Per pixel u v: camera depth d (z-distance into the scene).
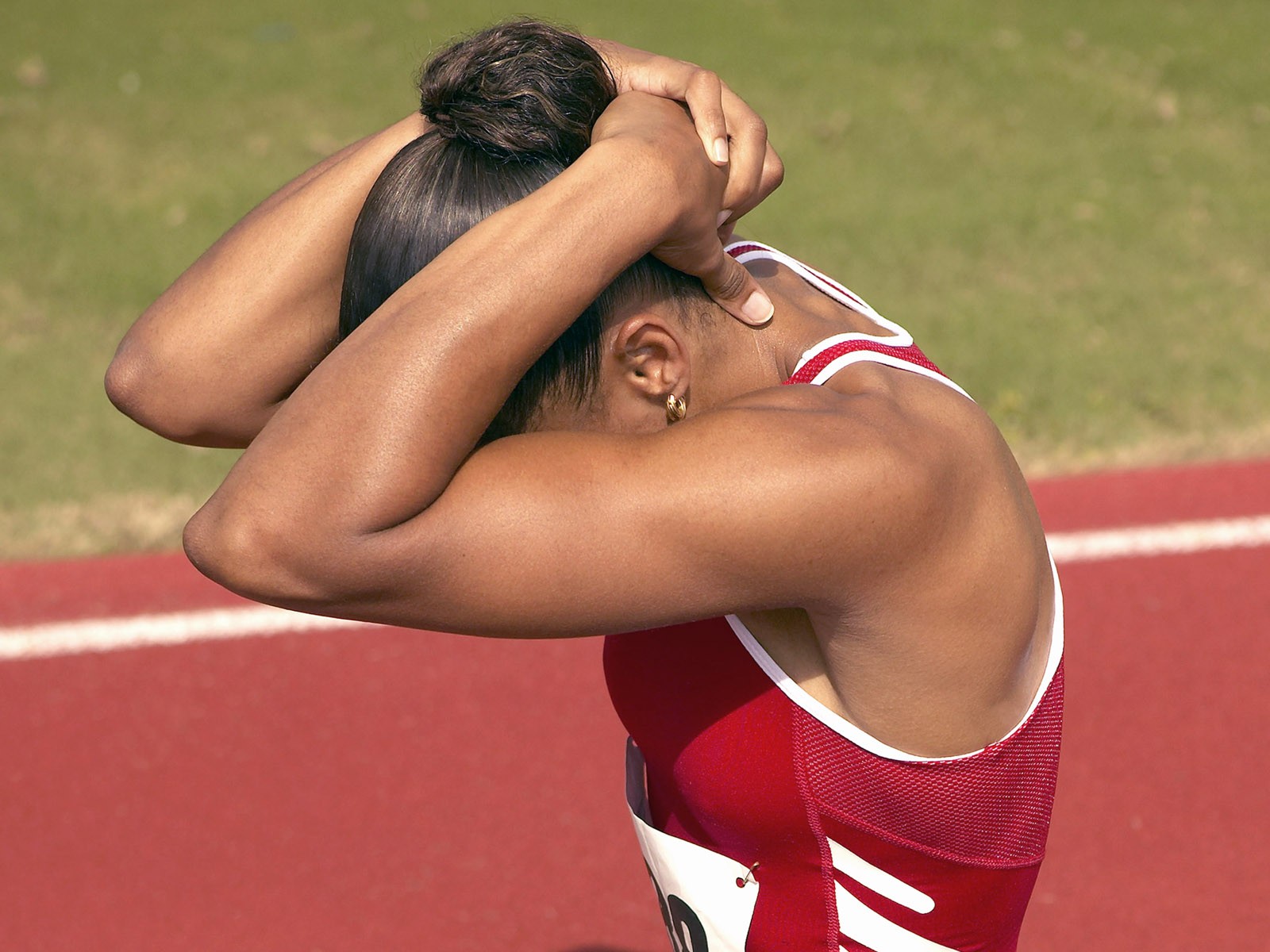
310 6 45.47
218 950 13.38
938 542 5.25
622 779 15.58
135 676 17.16
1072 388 24.09
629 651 6.06
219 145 35.66
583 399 5.59
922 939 6.09
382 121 37.41
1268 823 14.84
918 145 35.91
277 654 17.55
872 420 5.29
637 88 5.88
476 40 5.67
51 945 13.43
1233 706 16.66
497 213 5.22
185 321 6.89
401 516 4.98
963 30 43.47
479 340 4.99
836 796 5.74
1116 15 44.97
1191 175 34.34
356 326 5.75
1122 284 28.52
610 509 5.03
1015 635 5.54
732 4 45.59
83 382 24.58
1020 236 30.88
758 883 6.13
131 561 19.34
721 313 5.79
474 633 5.30
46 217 31.45
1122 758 15.80
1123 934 13.40
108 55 41.06
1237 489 20.86
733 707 5.77
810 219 31.62
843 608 5.27
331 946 13.41
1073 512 20.33
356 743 16.11
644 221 5.17
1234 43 42.69
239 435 7.15
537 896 13.98
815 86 39.34
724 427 5.16
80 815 15.10
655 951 13.31
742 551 5.02
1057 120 37.53
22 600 18.38
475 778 15.57
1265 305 27.62
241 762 15.84
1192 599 18.53
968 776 5.71
